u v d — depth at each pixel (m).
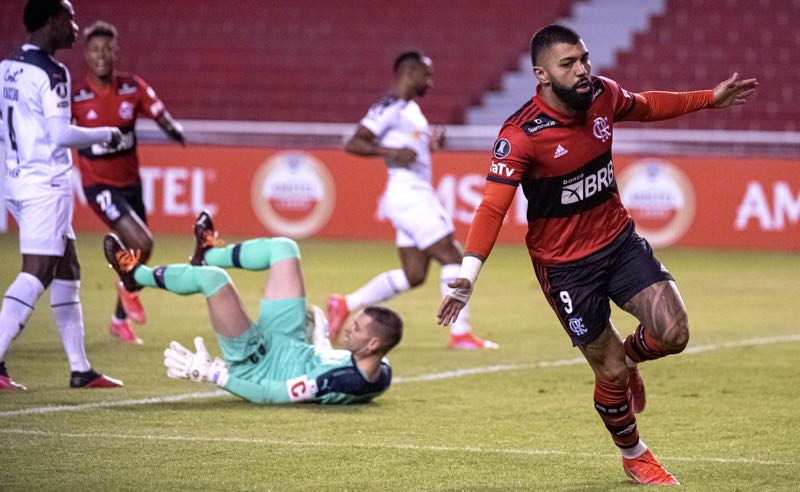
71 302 26.47
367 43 86.50
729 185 64.12
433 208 34.56
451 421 23.36
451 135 67.56
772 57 81.12
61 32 25.69
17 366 29.41
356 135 34.59
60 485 17.75
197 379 24.58
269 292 25.08
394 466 19.33
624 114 18.89
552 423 23.30
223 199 68.12
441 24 87.00
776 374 29.48
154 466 19.03
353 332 24.45
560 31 17.58
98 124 35.34
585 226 18.41
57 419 22.80
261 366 24.73
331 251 61.72
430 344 34.97
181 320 38.88
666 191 64.50
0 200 53.53
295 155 67.69
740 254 62.38
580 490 17.89
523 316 41.34
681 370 30.11
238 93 84.38
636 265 18.41
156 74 86.00
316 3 89.38
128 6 90.31
